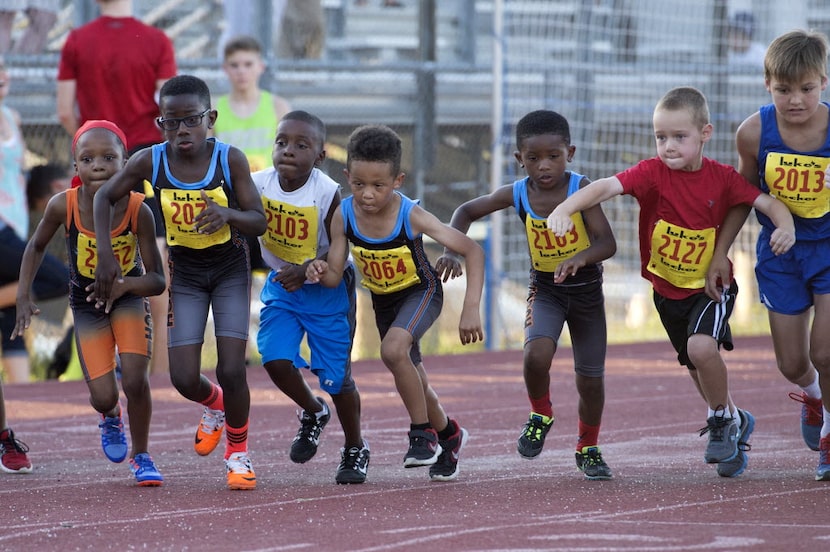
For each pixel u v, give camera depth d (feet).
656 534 45.44
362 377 110.22
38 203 116.47
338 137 150.00
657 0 155.33
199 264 58.34
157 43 99.81
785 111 56.54
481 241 135.54
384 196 56.18
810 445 64.75
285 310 59.82
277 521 48.88
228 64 107.24
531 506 51.88
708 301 59.06
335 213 58.39
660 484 57.57
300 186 59.77
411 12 173.78
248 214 56.59
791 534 45.27
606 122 144.15
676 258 58.80
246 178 57.57
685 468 63.31
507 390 102.06
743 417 61.05
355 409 59.72
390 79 149.79
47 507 53.01
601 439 76.07
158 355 107.14
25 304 60.90
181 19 153.79
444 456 59.21
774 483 57.36
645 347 133.69
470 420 85.46
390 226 57.52
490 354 127.85
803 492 54.60
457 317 141.28
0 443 63.77
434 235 57.67
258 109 108.17
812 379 63.00
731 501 52.54
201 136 57.16
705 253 58.49
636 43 154.20
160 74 99.86
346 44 166.30
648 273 60.64
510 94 135.44
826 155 57.88
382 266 58.13
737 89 153.58
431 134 149.59
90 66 98.32
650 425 82.33
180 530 47.32
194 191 56.95
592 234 58.44
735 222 58.80
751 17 164.04
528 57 145.28
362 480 58.80
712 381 57.72
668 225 58.34
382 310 60.39
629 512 50.21
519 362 121.39
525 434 59.47
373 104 148.87
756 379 106.93
